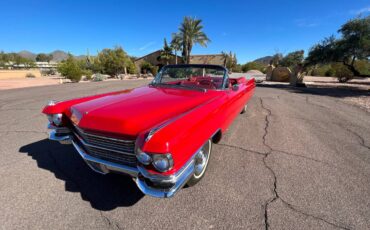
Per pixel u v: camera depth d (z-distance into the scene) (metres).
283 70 21.16
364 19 14.27
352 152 3.46
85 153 2.32
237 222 1.96
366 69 20.28
